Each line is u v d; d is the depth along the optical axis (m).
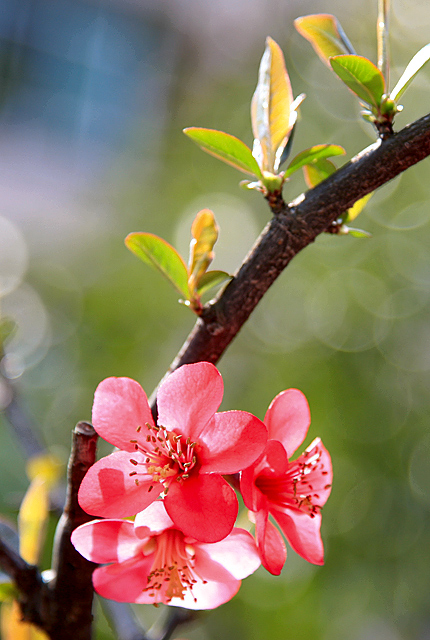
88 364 1.43
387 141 0.47
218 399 0.46
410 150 0.47
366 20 1.46
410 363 1.34
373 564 1.23
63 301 1.55
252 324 1.44
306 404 0.47
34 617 0.48
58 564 0.47
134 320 1.46
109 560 0.46
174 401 0.46
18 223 1.72
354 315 1.36
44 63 1.96
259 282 0.47
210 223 0.47
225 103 1.77
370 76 0.47
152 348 1.43
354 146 1.39
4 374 0.58
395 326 1.35
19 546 0.51
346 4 1.53
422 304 1.34
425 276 1.33
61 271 1.60
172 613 0.54
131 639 0.54
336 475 1.25
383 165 0.47
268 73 0.49
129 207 1.70
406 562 1.24
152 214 1.64
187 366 0.46
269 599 1.15
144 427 0.46
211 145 0.48
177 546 0.46
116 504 0.45
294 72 1.58
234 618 1.13
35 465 0.52
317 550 0.47
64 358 1.45
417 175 1.35
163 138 1.88
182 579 0.46
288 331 1.40
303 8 1.68
